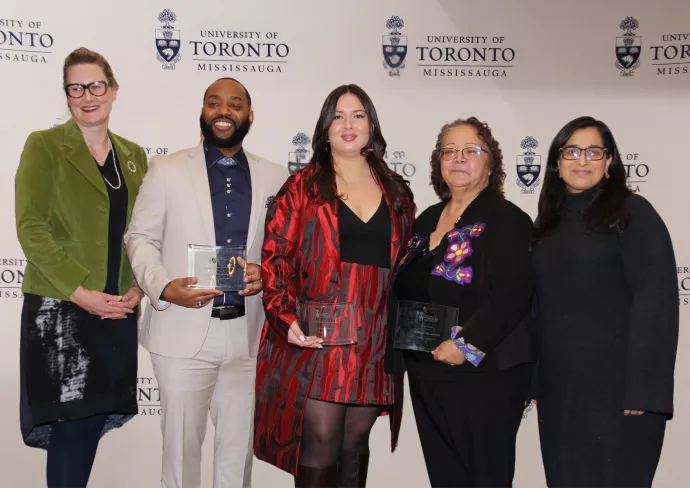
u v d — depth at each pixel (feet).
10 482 9.31
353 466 7.42
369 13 9.44
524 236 6.95
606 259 6.64
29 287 7.90
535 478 9.73
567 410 6.76
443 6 9.48
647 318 6.40
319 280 6.94
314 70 9.44
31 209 7.71
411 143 9.55
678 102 9.43
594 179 6.78
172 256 7.61
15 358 9.22
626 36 9.46
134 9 9.23
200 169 7.80
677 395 9.52
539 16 9.50
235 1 9.34
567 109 9.53
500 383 6.86
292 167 9.47
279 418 7.10
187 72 9.33
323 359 6.94
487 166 7.30
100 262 7.82
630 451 6.66
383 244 7.11
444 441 7.09
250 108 8.06
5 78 9.08
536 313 7.34
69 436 8.07
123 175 8.17
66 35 9.15
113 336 8.05
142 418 9.51
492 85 9.53
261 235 7.76
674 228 9.45
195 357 7.53
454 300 6.84
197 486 7.83
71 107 8.03
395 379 7.29
